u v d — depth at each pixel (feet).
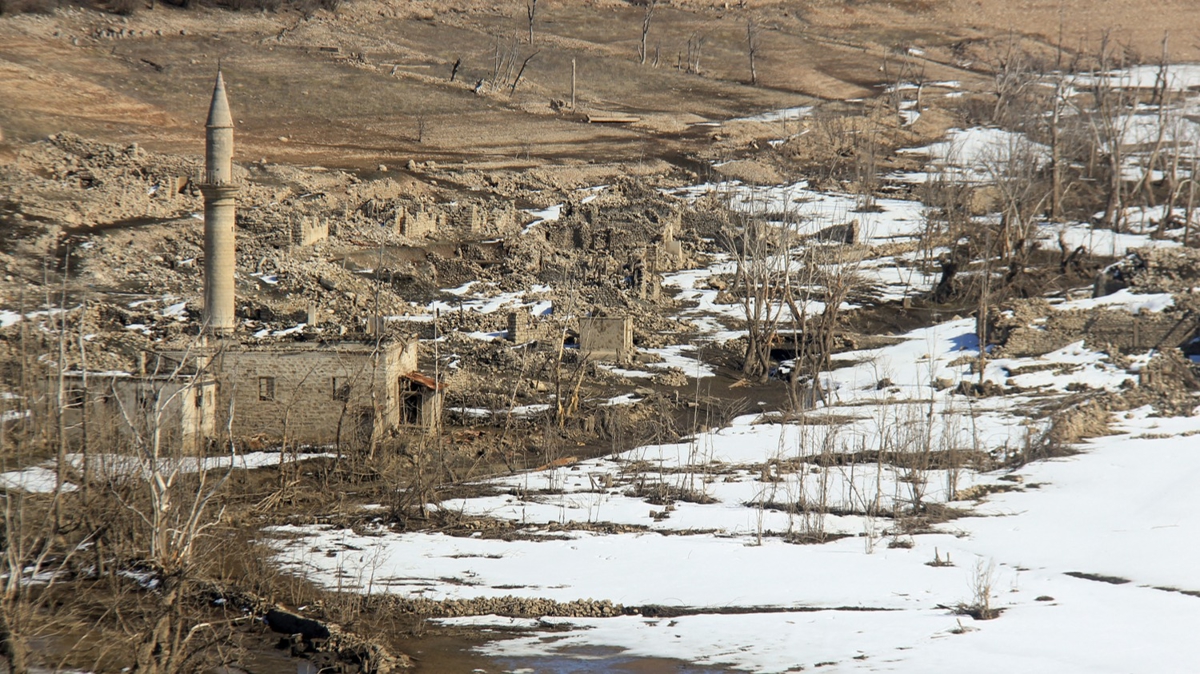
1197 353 363.56
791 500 254.88
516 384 338.54
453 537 240.73
